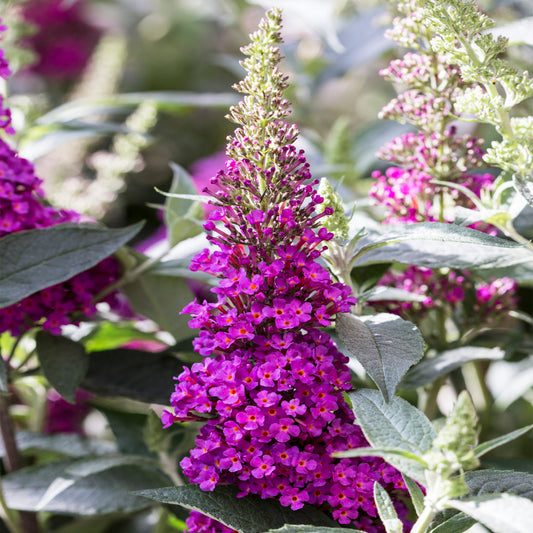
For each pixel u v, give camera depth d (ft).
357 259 3.18
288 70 5.44
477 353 3.33
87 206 4.10
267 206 3.00
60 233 3.18
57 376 3.32
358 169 4.26
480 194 3.33
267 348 2.95
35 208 3.28
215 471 2.94
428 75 3.31
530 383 3.77
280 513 2.96
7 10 4.14
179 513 3.43
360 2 5.35
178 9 8.39
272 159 2.99
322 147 4.65
